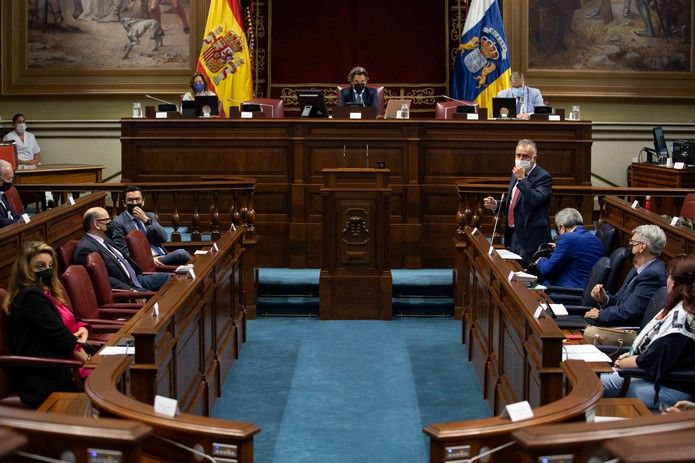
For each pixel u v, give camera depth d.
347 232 9.52
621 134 14.50
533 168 8.24
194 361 6.25
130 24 14.22
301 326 9.38
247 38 14.53
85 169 12.84
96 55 14.30
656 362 5.26
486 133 10.66
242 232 8.95
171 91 14.23
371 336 8.99
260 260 10.70
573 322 6.79
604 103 14.48
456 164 10.68
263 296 9.88
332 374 7.76
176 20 14.21
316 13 14.70
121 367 4.16
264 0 14.63
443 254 10.68
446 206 10.69
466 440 3.54
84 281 6.64
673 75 14.48
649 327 5.60
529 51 14.38
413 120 10.55
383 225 9.52
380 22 14.73
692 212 9.02
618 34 14.41
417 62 14.75
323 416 6.72
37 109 14.40
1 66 14.29
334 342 8.77
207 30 13.16
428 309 9.75
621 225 9.01
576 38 14.39
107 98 14.32
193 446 3.50
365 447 6.10
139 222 8.80
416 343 8.75
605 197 9.62
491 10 13.43
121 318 6.90
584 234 7.94
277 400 7.08
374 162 10.64
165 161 10.81
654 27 14.42
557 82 14.42
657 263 6.43
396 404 7.00
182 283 6.08
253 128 10.69
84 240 7.62
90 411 4.43
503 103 11.16
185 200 10.88
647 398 5.39
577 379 3.99
